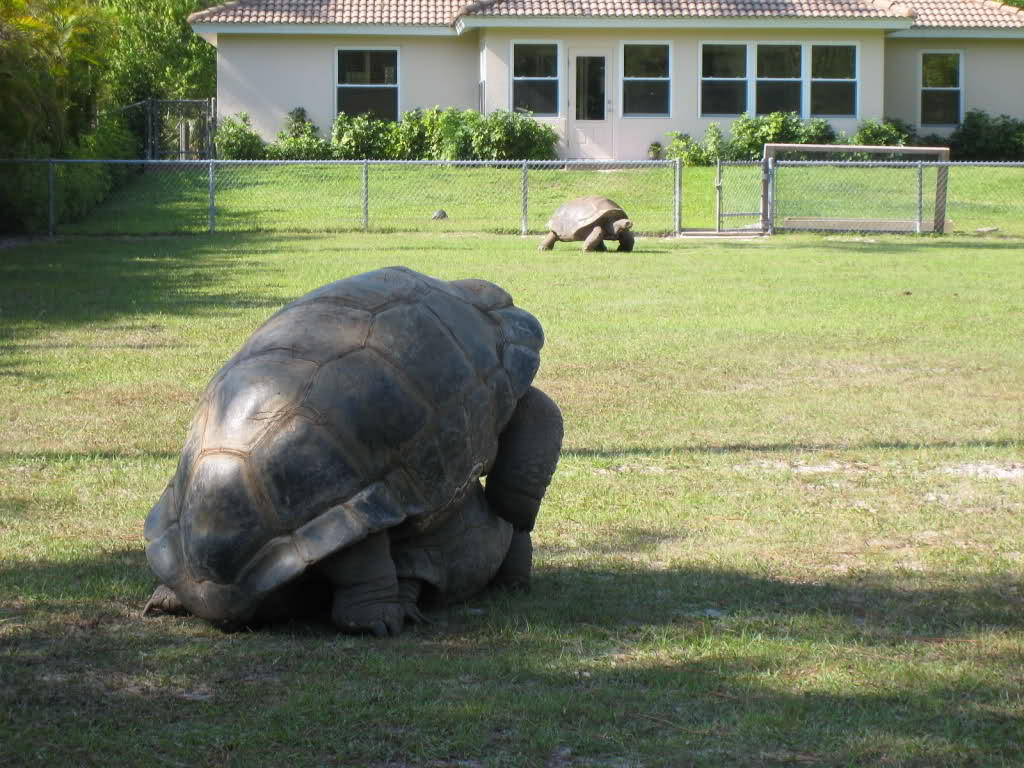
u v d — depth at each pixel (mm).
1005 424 8383
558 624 4746
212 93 47719
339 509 4340
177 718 3822
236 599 4355
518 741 3660
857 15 32250
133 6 46125
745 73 33125
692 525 6168
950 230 24656
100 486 6773
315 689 4035
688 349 11219
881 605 4984
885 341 11680
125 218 25609
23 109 20734
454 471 4578
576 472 7156
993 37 34219
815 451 7680
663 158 33094
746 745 3631
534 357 4996
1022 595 5109
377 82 33750
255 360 4574
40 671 4219
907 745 3615
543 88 32969
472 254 19781
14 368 10102
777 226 25094
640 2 32469
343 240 22000
